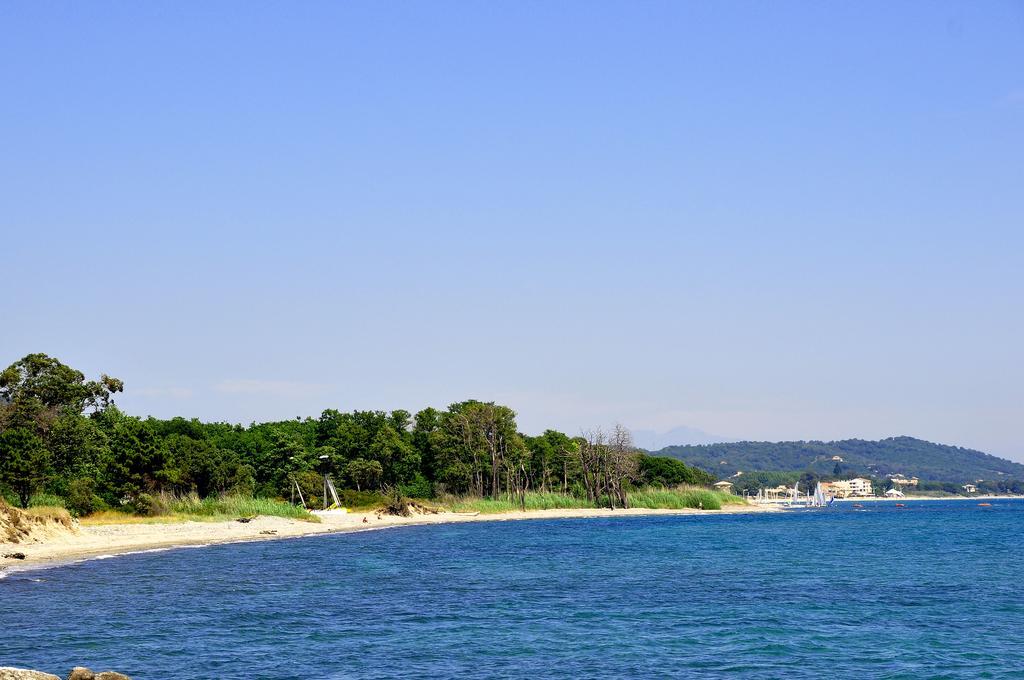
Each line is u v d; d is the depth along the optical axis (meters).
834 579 68.06
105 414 154.12
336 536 113.19
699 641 43.16
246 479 148.88
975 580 67.56
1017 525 156.25
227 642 41.66
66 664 36.91
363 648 40.94
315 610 51.00
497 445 192.62
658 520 165.50
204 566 72.50
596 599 56.47
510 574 70.38
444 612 50.91
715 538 114.88
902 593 60.00
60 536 88.25
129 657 38.31
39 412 129.88
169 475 131.00
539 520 161.75
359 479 171.62
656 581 66.19
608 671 37.19
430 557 84.50
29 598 53.09
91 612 48.50
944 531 135.12
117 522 110.00
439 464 184.50
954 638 44.16
